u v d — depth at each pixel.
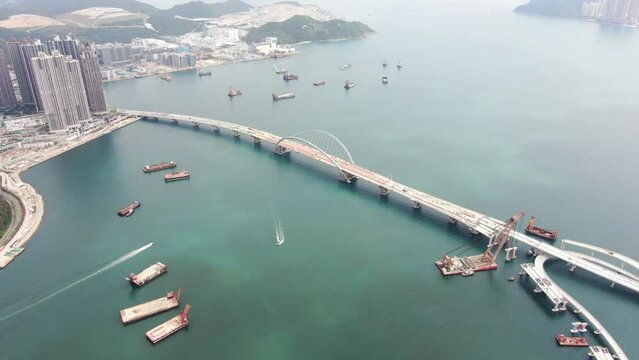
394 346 195.00
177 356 192.25
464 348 193.62
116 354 194.00
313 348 194.75
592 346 191.62
